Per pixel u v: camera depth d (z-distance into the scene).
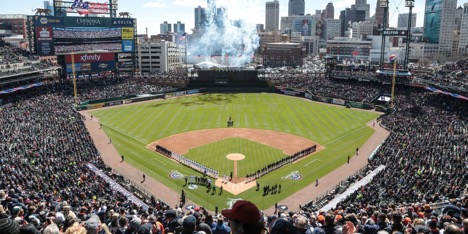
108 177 62.44
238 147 85.38
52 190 50.06
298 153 79.25
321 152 82.69
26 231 10.12
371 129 101.56
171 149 83.81
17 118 94.38
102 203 38.91
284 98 148.12
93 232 12.84
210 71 165.75
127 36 156.00
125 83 154.25
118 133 96.38
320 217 21.33
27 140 75.25
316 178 68.06
